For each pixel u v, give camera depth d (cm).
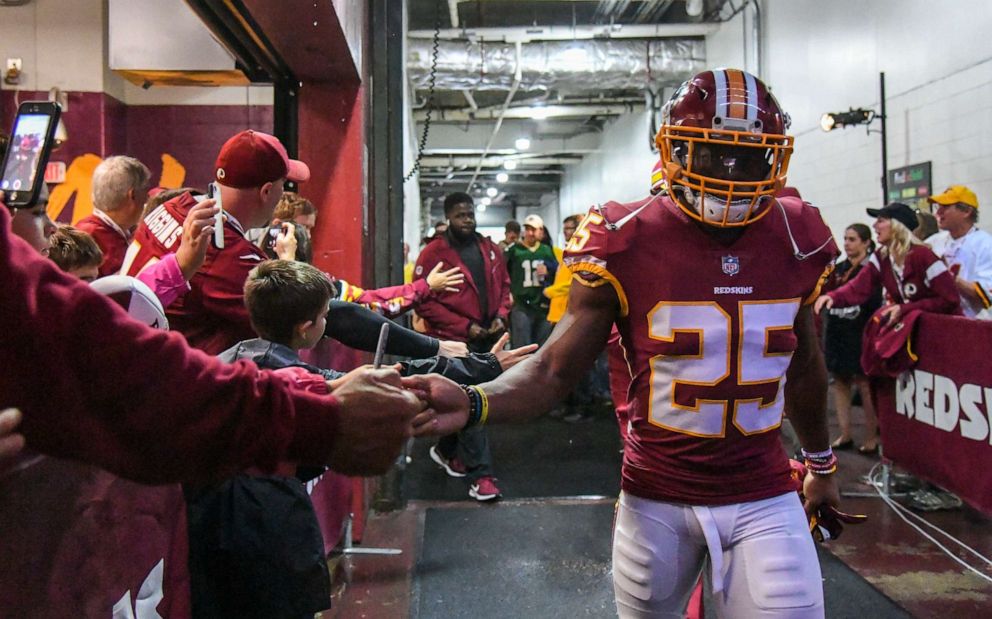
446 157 2100
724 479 165
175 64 430
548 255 736
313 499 300
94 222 271
